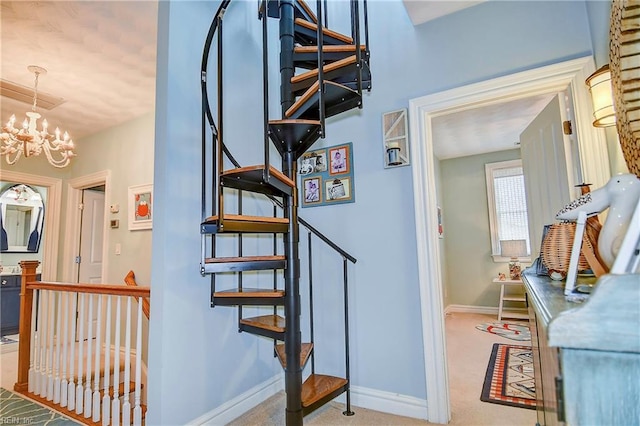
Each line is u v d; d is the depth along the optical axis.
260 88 2.73
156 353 1.82
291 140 1.95
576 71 1.86
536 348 1.14
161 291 1.85
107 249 3.93
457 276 5.39
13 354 3.87
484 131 4.29
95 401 2.28
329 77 2.01
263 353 2.52
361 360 2.37
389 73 2.44
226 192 2.32
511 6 2.08
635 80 1.08
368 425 2.08
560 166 2.10
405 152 2.32
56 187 4.41
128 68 2.94
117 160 4.02
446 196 5.55
